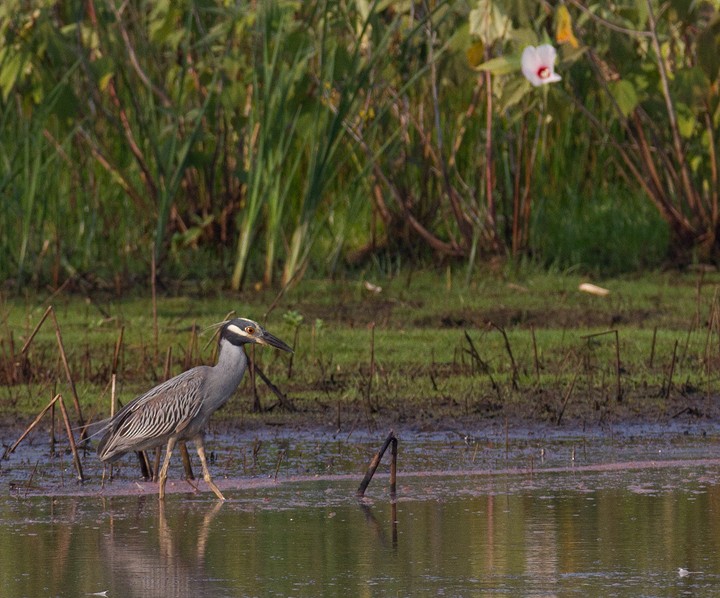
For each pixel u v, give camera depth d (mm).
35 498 8938
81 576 6949
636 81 17625
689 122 18203
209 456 10266
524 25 16703
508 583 6770
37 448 10516
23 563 7215
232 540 7750
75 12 17797
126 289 17719
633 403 12055
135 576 6949
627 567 7082
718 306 14797
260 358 13672
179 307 16438
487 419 11539
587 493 8984
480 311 16000
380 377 12875
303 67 17031
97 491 9164
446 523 8148
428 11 17531
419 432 11133
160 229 18078
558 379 12805
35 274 17641
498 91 17109
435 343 14367
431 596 6531
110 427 9047
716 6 17031
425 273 18500
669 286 17453
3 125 17469
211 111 18422
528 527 8031
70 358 13438
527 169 18484
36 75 18062
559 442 10773
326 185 17484
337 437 10945
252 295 17219
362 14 17422
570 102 16984
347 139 18891
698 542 7621
